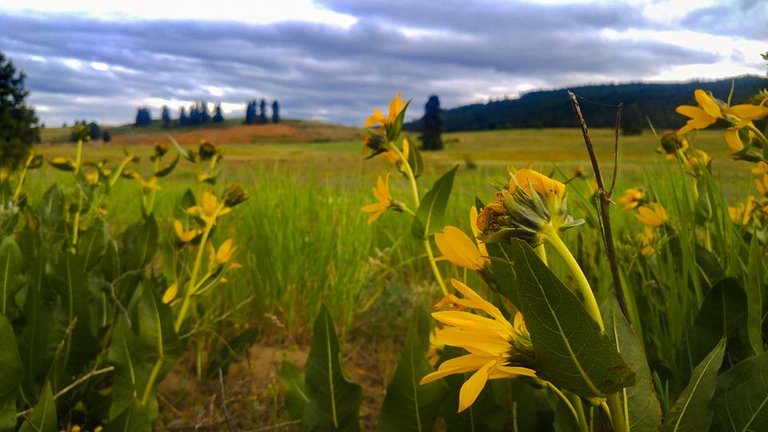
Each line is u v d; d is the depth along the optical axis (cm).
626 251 74
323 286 143
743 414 35
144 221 107
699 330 55
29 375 71
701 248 69
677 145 76
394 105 68
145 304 70
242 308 134
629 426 31
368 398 104
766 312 52
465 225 157
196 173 103
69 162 112
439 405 56
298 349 125
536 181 29
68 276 79
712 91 45
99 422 81
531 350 27
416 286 146
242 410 95
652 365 59
